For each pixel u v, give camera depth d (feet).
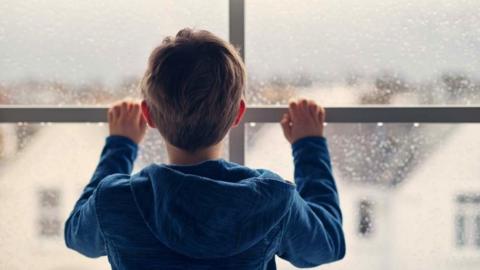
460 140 3.18
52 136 3.34
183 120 2.31
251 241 2.21
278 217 2.26
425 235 3.25
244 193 2.19
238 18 3.12
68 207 3.39
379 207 3.25
